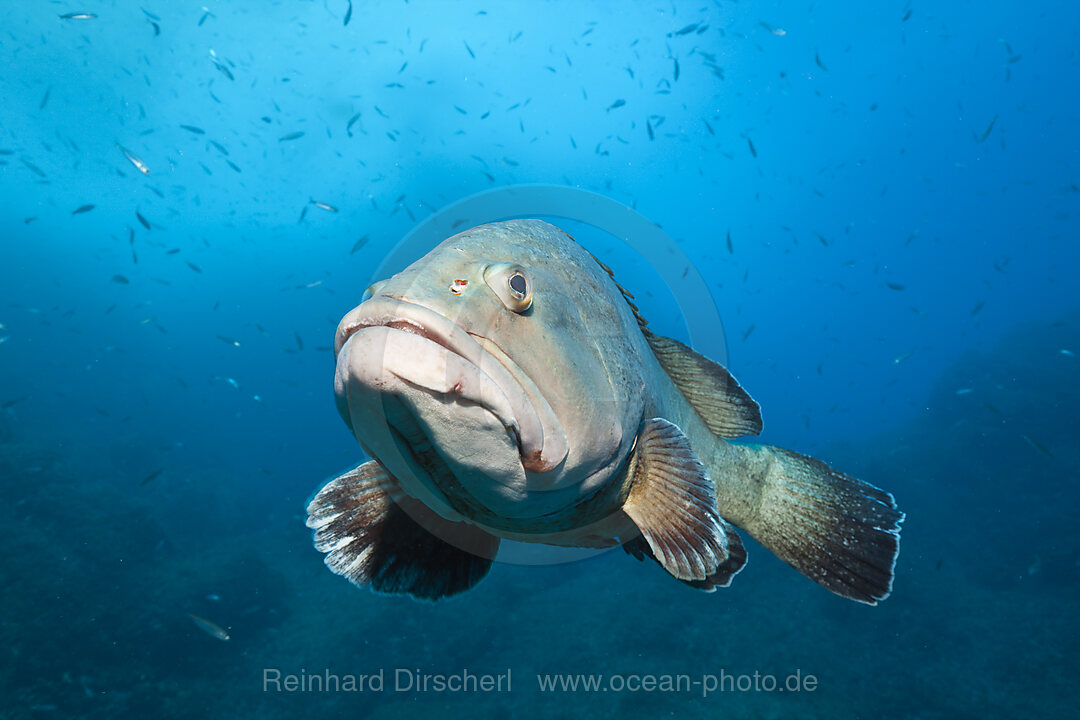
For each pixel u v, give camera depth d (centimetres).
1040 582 1522
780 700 1097
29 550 1262
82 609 1191
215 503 2212
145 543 1523
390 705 1153
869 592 240
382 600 1506
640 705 1088
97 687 1080
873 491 253
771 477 275
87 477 2120
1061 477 1823
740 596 1466
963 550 1708
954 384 2583
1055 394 2112
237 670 1245
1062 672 1191
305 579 1706
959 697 1152
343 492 207
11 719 969
